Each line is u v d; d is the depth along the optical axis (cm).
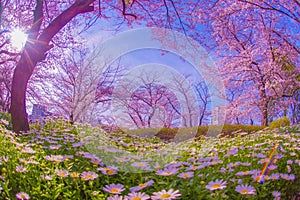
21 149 216
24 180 156
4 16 734
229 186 152
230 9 815
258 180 162
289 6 820
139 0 719
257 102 925
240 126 711
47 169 175
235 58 946
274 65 868
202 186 150
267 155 238
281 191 178
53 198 141
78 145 260
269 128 687
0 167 175
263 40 895
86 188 159
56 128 450
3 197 139
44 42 476
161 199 125
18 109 446
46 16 733
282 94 878
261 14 888
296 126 569
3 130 299
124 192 160
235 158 241
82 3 492
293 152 264
